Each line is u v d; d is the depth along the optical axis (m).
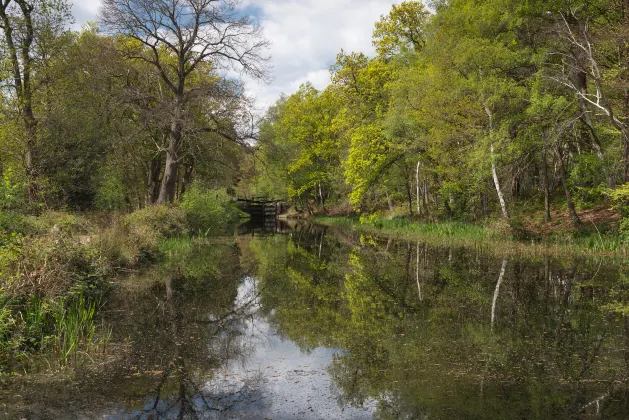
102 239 10.92
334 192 42.03
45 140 17.42
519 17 16.75
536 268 12.27
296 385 4.69
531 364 5.29
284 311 8.12
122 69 22.28
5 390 4.50
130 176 25.25
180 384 4.71
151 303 8.42
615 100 16.16
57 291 7.09
